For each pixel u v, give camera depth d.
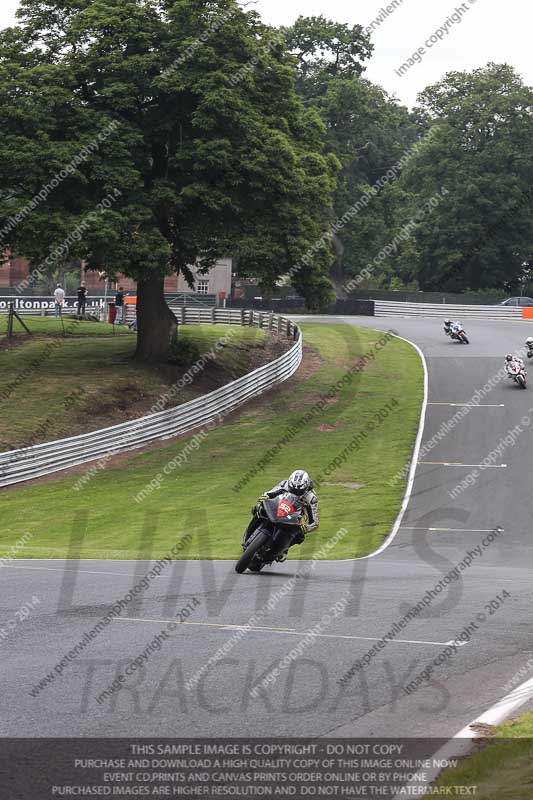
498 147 186.88
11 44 87.31
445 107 194.00
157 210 85.69
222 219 85.06
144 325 94.06
